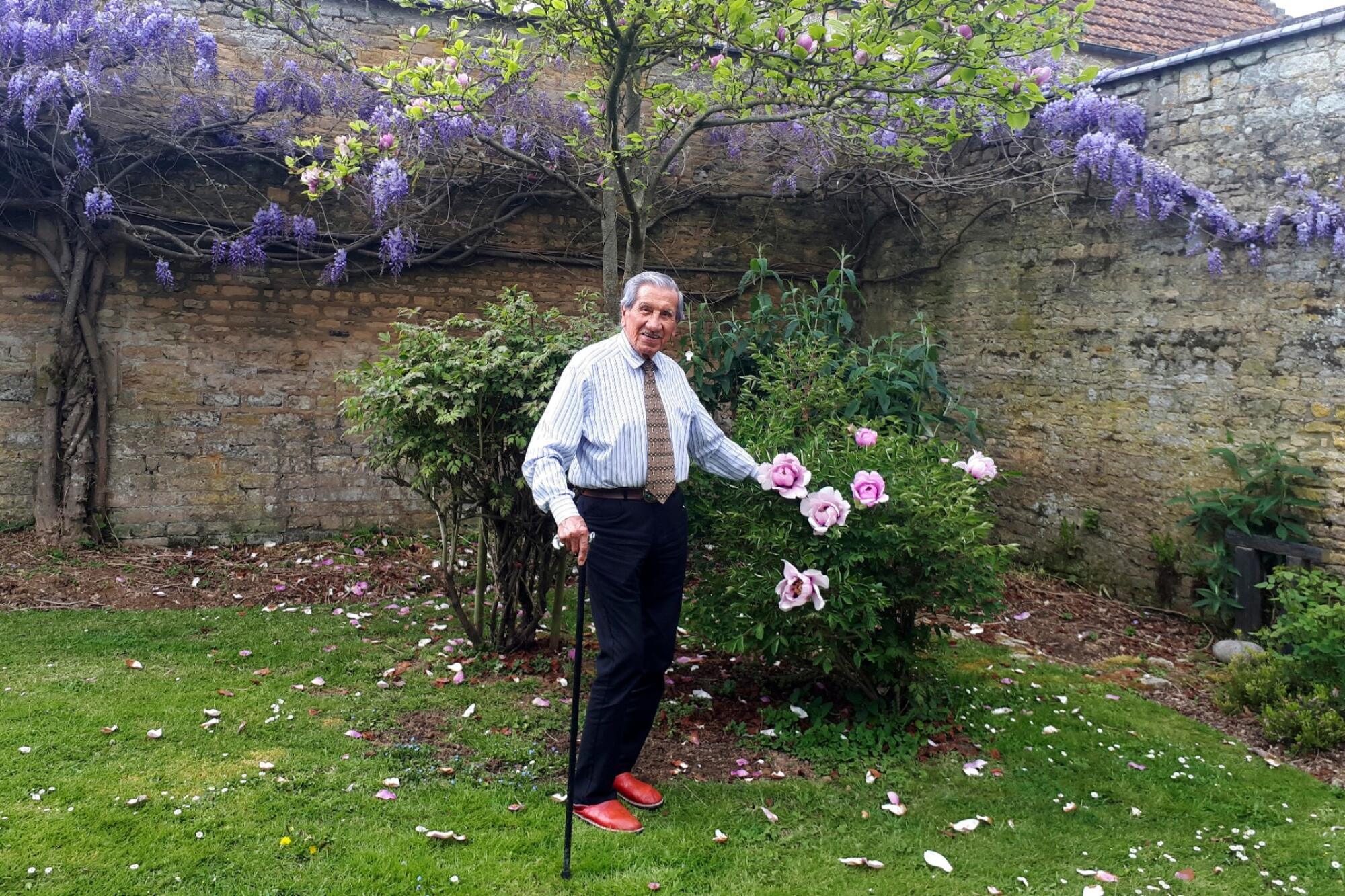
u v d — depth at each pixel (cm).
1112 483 570
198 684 359
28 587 477
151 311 574
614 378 272
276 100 568
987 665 432
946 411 616
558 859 248
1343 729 343
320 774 287
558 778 297
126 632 420
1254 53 493
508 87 587
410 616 462
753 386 532
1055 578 596
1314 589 412
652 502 273
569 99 548
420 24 616
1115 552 567
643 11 416
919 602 343
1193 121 522
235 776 282
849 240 753
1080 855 265
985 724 358
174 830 249
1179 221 530
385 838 252
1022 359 629
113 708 328
